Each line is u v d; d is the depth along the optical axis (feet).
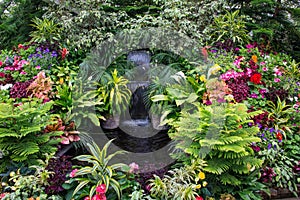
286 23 16.35
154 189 7.57
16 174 7.77
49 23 12.89
